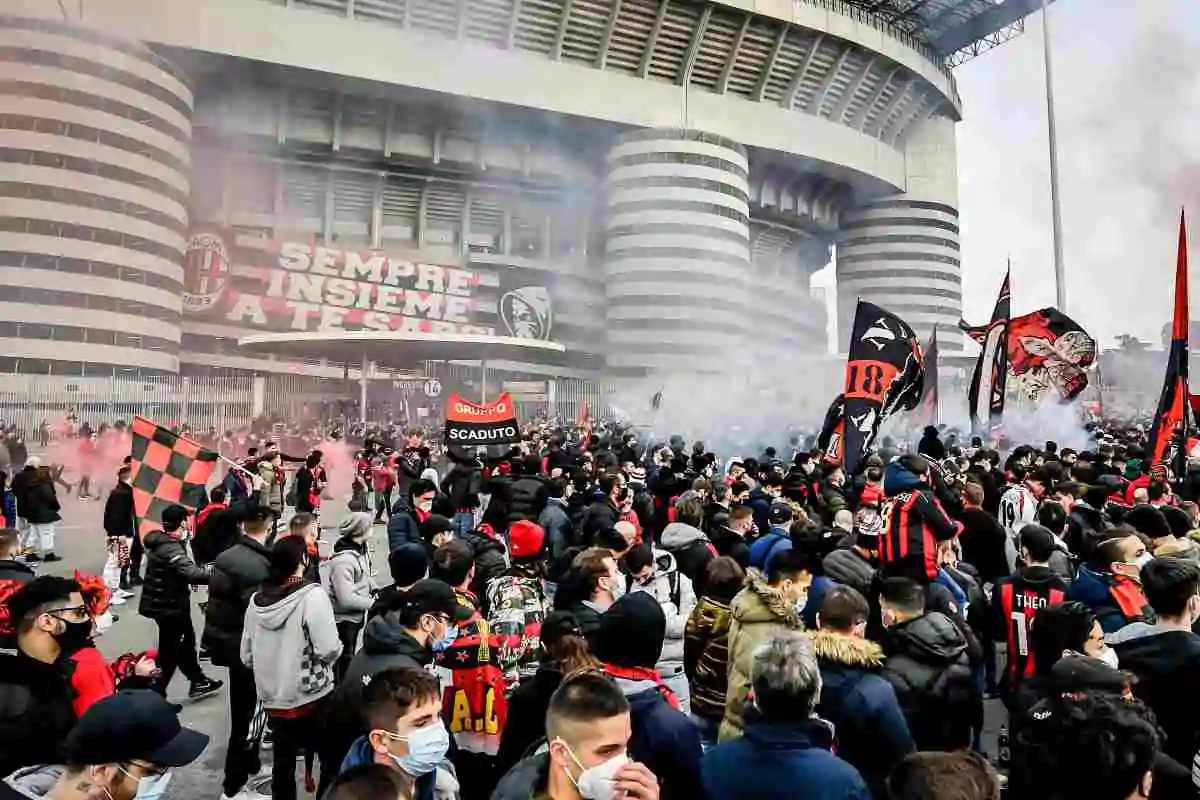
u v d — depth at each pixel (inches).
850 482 372.8
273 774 185.8
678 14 2805.1
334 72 2461.9
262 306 2615.7
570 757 88.3
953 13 3346.5
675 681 200.1
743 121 3085.6
